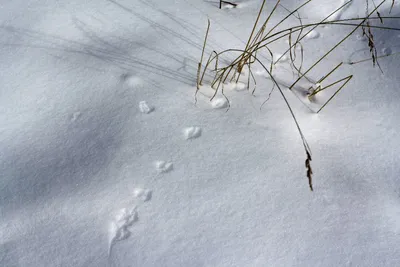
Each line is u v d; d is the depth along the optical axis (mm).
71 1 1700
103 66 1545
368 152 1411
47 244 1276
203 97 1498
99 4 1698
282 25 1675
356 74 1561
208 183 1358
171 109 1470
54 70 1530
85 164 1375
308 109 1488
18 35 1602
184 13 1692
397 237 1292
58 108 1461
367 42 1632
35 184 1346
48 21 1639
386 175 1378
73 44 1589
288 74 1562
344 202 1339
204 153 1402
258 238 1289
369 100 1505
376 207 1333
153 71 1542
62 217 1308
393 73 1558
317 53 1611
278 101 1500
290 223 1309
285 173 1376
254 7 1728
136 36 1621
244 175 1371
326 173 1379
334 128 1452
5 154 1383
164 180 1359
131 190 1344
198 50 1597
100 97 1483
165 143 1413
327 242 1287
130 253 1271
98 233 1291
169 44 1606
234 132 1438
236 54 1596
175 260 1265
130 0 1720
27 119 1440
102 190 1341
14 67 1532
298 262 1263
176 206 1326
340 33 1658
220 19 1683
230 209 1325
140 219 1310
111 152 1394
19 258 1259
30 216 1306
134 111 1462
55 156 1385
